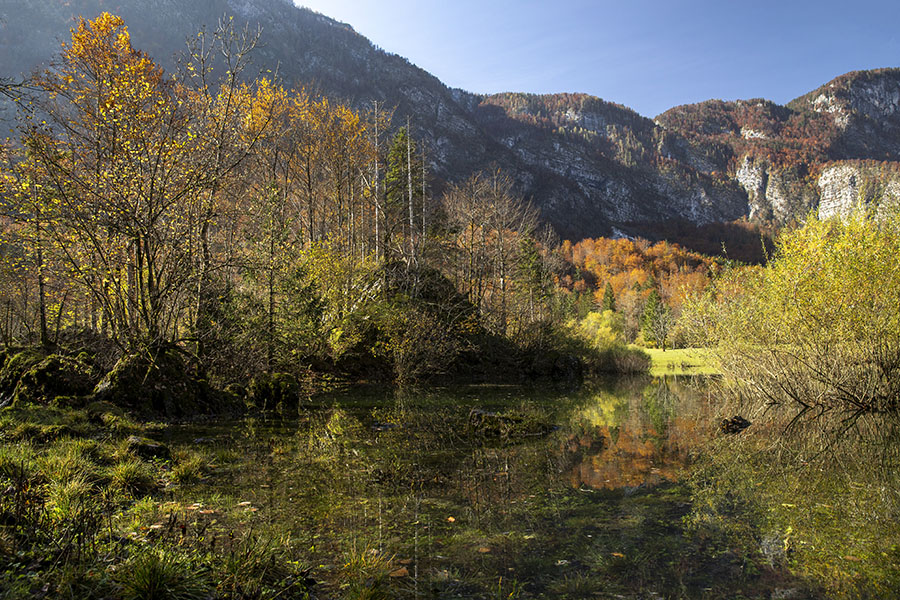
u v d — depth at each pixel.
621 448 9.40
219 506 5.34
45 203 10.99
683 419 13.50
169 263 13.09
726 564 4.24
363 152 31.84
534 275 43.47
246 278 17.30
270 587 3.40
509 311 34.25
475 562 4.22
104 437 7.79
